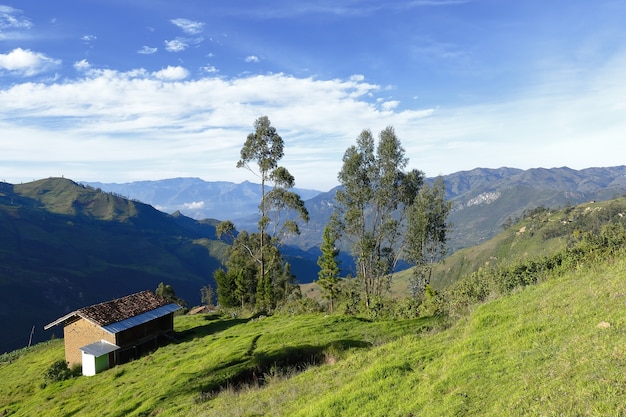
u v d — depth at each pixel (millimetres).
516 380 10570
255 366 25594
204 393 23406
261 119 63562
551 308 15250
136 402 25078
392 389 13266
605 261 20141
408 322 28625
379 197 54438
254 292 76312
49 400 34906
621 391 7871
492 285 24750
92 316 43750
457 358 13625
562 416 7898
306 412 13375
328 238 56531
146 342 46594
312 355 25688
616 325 11305
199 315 65688
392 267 60281
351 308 44969
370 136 53344
